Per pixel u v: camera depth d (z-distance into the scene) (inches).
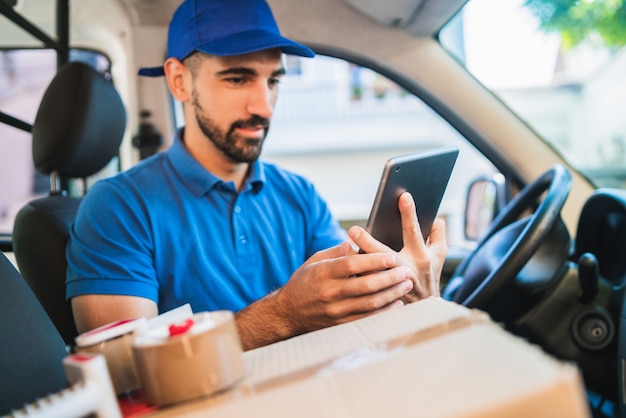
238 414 15.5
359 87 297.1
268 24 49.6
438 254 41.6
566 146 80.2
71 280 46.4
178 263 49.3
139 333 23.5
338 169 299.4
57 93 52.6
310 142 301.3
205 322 19.6
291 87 299.0
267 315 37.4
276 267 53.2
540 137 70.6
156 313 47.3
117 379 23.1
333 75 297.6
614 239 52.7
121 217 48.3
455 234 168.2
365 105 299.1
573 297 48.8
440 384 14.9
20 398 30.1
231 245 51.5
